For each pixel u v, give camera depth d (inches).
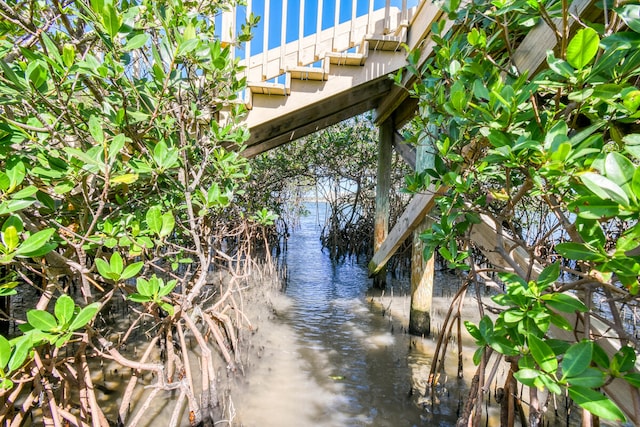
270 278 251.8
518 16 60.3
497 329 46.4
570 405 113.0
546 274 42.9
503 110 44.3
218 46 70.9
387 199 244.2
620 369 38.3
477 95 51.1
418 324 168.1
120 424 93.0
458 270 107.0
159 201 91.3
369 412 111.2
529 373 35.0
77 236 60.2
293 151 379.9
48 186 64.6
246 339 152.2
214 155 102.5
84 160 51.7
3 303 127.3
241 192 129.6
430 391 120.2
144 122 87.7
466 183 65.8
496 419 107.1
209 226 129.0
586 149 35.6
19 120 66.3
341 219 414.3
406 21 141.8
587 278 43.1
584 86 40.3
